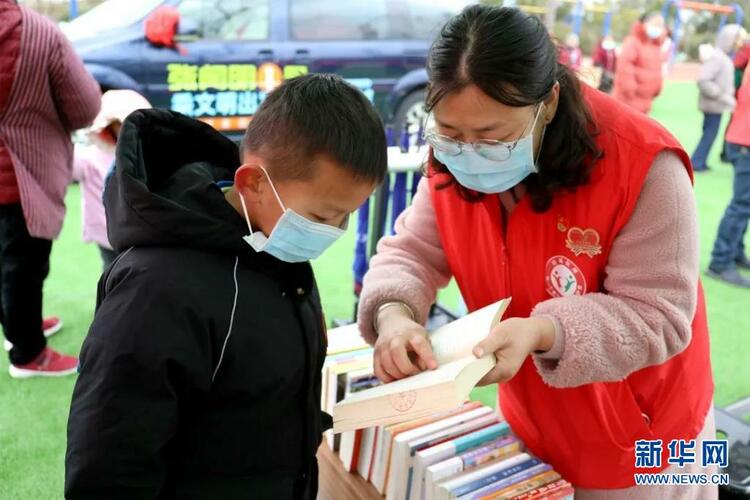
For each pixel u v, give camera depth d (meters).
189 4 4.71
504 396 1.41
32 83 2.24
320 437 1.10
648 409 1.20
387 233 2.93
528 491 1.19
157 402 0.82
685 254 1.01
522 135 0.99
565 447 1.27
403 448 1.29
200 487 0.94
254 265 0.93
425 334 1.12
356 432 1.44
